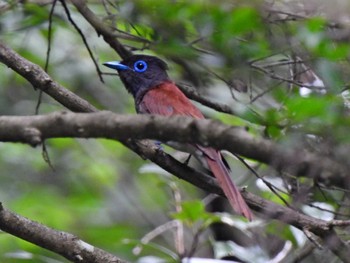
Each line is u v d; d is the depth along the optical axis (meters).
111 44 11.28
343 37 9.02
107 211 18.06
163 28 9.55
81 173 18.17
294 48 9.54
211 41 9.11
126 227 16.73
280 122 7.97
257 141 6.39
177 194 13.45
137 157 18.22
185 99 11.27
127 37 10.52
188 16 9.05
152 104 11.17
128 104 16.91
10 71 16.61
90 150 18.12
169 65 13.62
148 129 6.62
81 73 16.50
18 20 12.96
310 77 10.76
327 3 9.25
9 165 17.98
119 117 6.67
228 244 11.95
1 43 10.12
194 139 6.55
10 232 9.45
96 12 13.03
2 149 17.75
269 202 9.32
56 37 16.02
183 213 11.29
